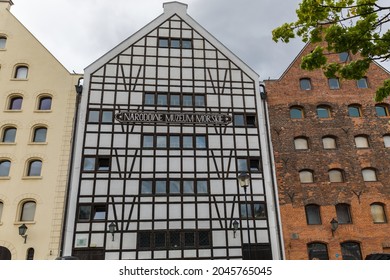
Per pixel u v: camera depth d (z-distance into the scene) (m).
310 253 17.67
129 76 19.89
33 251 16.45
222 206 17.62
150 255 16.39
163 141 18.73
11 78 19.80
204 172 18.25
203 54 21.06
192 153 18.56
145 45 20.77
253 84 20.73
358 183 19.12
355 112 21.23
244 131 19.48
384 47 8.51
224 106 19.98
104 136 18.36
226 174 18.31
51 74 20.06
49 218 16.97
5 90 19.52
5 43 20.73
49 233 16.69
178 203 17.44
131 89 19.62
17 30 21.00
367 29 8.41
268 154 19.33
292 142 19.81
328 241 17.75
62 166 18.00
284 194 18.52
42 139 18.86
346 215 18.64
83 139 18.17
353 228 18.14
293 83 21.38
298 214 18.16
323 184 18.94
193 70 20.59
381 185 19.17
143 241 16.62
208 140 18.97
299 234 17.73
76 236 16.36
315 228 17.97
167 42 21.11
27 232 16.69
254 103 20.31
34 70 20.09
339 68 9.36
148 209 17.16
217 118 19.53
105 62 20.02
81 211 16.88
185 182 18.02
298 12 9.01
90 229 16.52
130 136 18.52
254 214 17.72
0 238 16.52
